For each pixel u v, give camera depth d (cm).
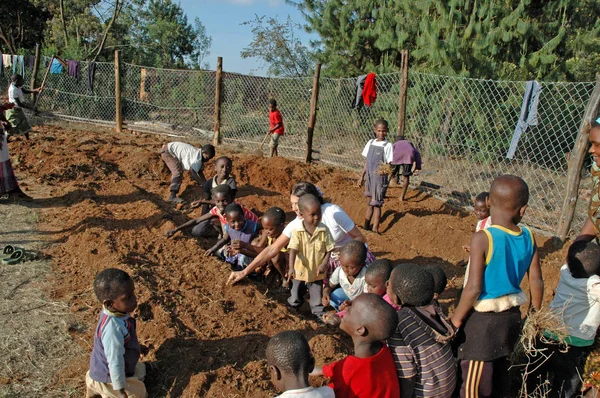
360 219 838
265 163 990
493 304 292
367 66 1500
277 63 2138
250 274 574
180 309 445
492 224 299
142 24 2962
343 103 1283
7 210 662
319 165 1149
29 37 2362
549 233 739
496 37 1180
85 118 1516
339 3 1579
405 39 1382
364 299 263
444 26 1243
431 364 284
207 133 1448
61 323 423
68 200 725
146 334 410
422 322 290
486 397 303
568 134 1179
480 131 1071
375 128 734
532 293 313
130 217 669
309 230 463
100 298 308
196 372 360
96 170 874
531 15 1301
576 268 348
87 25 2556
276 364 248
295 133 1452
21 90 1028
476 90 1162
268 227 512
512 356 368
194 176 773
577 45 1238
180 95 1590
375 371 263
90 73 1519
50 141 1045
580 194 928
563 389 363
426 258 690
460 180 1045
